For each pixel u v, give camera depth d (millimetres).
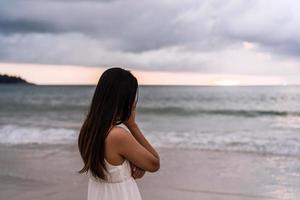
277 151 11055
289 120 21875
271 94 43062
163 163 9125
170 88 70938
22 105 33375
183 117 24422
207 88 69438
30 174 7945
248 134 15227
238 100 36594
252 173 8117
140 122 21141
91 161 2229
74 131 15023
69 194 6512
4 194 6547
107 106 2229
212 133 15469
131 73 2330
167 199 6246
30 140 13102
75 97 46344
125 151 2207
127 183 2252
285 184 7238
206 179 7562
